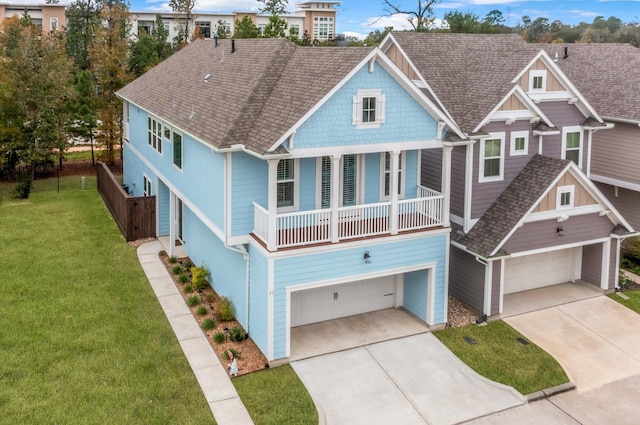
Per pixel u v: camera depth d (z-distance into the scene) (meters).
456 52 23.55
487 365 16.39
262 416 13.84
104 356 15.99
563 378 15.81
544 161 20.11
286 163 17.48
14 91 32.94
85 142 42.84
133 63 56.53
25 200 31.73
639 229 25.88
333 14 107.31
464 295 19.94
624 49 28.97
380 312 19.48
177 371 15.54
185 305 19.48
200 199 19.28
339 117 16.02
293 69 18.50
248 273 17.22
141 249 24.41
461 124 19.58
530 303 20.33
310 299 18.42
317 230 17.31
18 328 17.23
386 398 14.87
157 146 24.95
